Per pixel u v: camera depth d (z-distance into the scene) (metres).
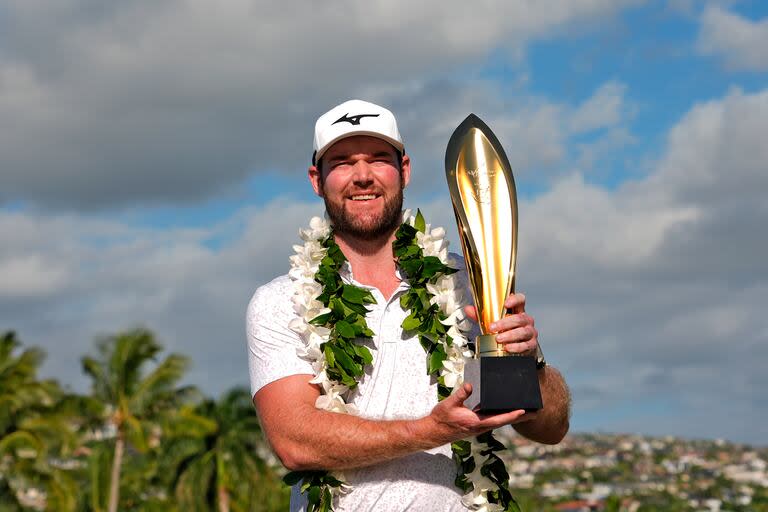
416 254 3.86
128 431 33.81
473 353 3.78
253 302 3.89
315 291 3.79
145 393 33.75
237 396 36.00
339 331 3.65
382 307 3.79
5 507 30.53
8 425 29.38
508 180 3.63
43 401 29.92
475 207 3.59
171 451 35.50
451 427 3.27
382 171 3.81
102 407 33.44
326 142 3.80
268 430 3.69
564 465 164.12
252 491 35.28
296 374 3.72
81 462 37.78
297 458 3.54
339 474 3.58
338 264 3.87
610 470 160.62
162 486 38.31
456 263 4.04
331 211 3.86
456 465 3.64
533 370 3.27
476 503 3.60
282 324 3.79
